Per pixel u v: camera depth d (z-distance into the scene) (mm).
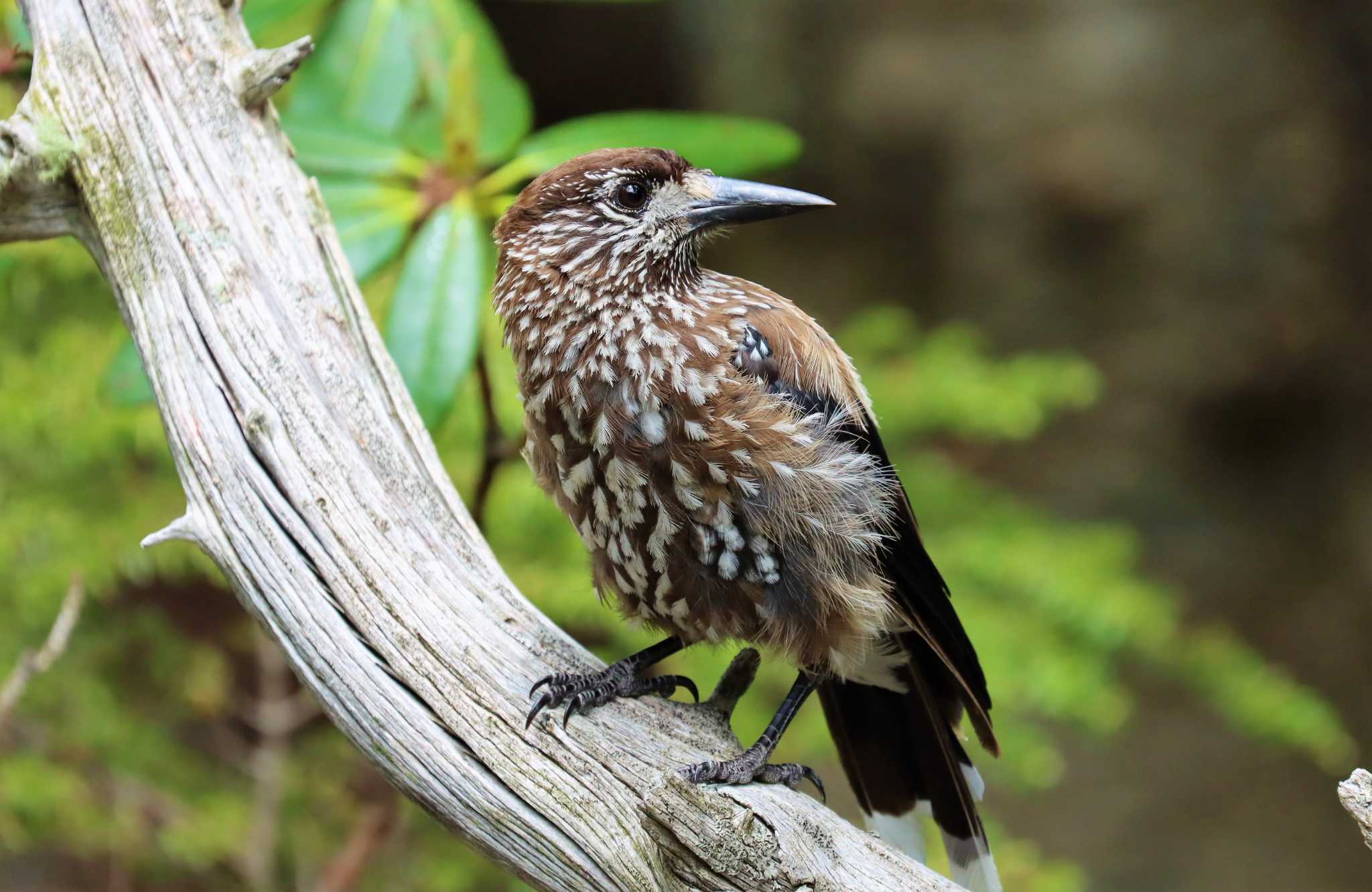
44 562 9953
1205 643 11641
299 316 6172
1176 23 16328
